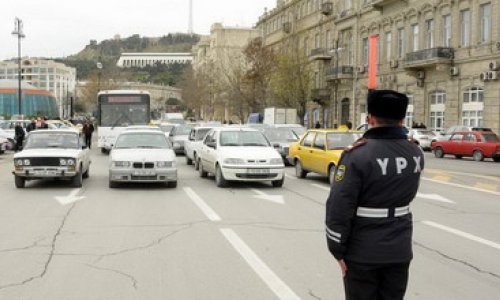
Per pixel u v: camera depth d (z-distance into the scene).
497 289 6.35
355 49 57.41
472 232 9.77
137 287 6.32
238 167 15.67
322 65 65.19
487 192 15.84
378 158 3.69
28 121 40.16
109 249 8.18
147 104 31.20
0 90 114.44
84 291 6.18
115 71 111.56
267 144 17.27
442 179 19.61
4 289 6.25
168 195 14.38
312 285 6.39
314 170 17.89
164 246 8.38
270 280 6.59
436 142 34.28
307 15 69.81
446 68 42.22
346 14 58.81
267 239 8.92
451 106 42.25
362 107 55.56
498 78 37.22
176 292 6.13
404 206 3.80
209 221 10.54
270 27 85.44
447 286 6.45
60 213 11.41
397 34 49.97
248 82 68.06
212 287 6.31
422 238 9.22
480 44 39.16
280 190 15.72
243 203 13.04
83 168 16.80
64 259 7.60
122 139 16.98
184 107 126.75
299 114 60.69
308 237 9.12
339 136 17.53
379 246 3.70
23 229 9.70
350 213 3.71
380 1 50.22
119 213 11.42
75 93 136.75
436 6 44.00
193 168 22.72
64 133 16.97
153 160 15.38
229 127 18.08
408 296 6.07
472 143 31.44
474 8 39.84
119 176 15.27
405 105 3.83
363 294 3.80
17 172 15.13
